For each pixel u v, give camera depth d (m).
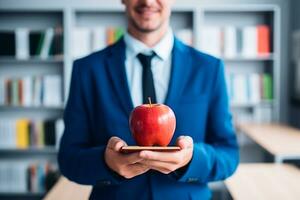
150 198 1.18
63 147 1.22
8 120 4.12
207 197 1.24
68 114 1.25
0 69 4.38
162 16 1.20
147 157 0.86
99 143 1.21
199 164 1.08
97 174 1.06
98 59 1.25
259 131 3.62
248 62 4.45
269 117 4.22
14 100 4.09
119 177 1.05
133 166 0.94
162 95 1.23
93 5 4.36
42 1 4.35
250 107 4.41
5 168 4.12
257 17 4.40
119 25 4.36
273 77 4.15
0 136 4.12
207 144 1.22
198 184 1.22
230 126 1.26
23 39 4.07
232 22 4.41
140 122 0.94
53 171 4.10
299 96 4.15
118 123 1.17
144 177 1.19
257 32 4.11
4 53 4.05
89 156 1.08
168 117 0.96
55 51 4.08
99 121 1.21
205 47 4.10
